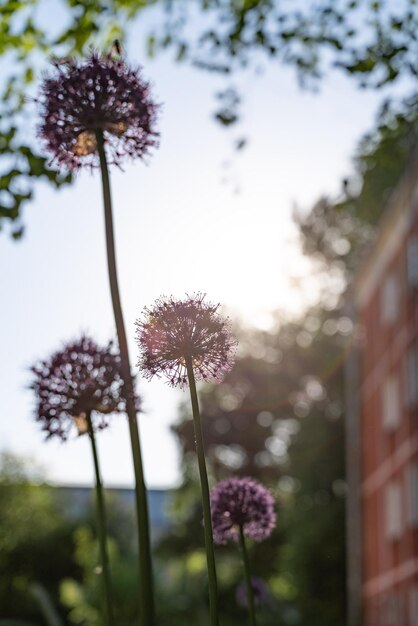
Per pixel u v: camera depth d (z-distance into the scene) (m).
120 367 4.04
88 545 48.09
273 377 49.16
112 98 4.33
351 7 9.23
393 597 33.38
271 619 40.72
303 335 49.00
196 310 3.64
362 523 39.78
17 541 48.72
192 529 52.31
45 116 4.36
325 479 45.75
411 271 31.02
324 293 47.16
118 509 53.31
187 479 51.81
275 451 50.50
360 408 41.00
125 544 52.22
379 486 36.31
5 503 50.31
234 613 40.66
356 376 41.31
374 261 37.06
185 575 43.34
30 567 48.81
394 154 10.61
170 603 39.69
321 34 9.42
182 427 51.75
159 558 50.41
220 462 51.09
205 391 51.84
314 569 44.09
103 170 4.26
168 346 3.62
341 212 12.14
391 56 9.08
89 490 53.62
